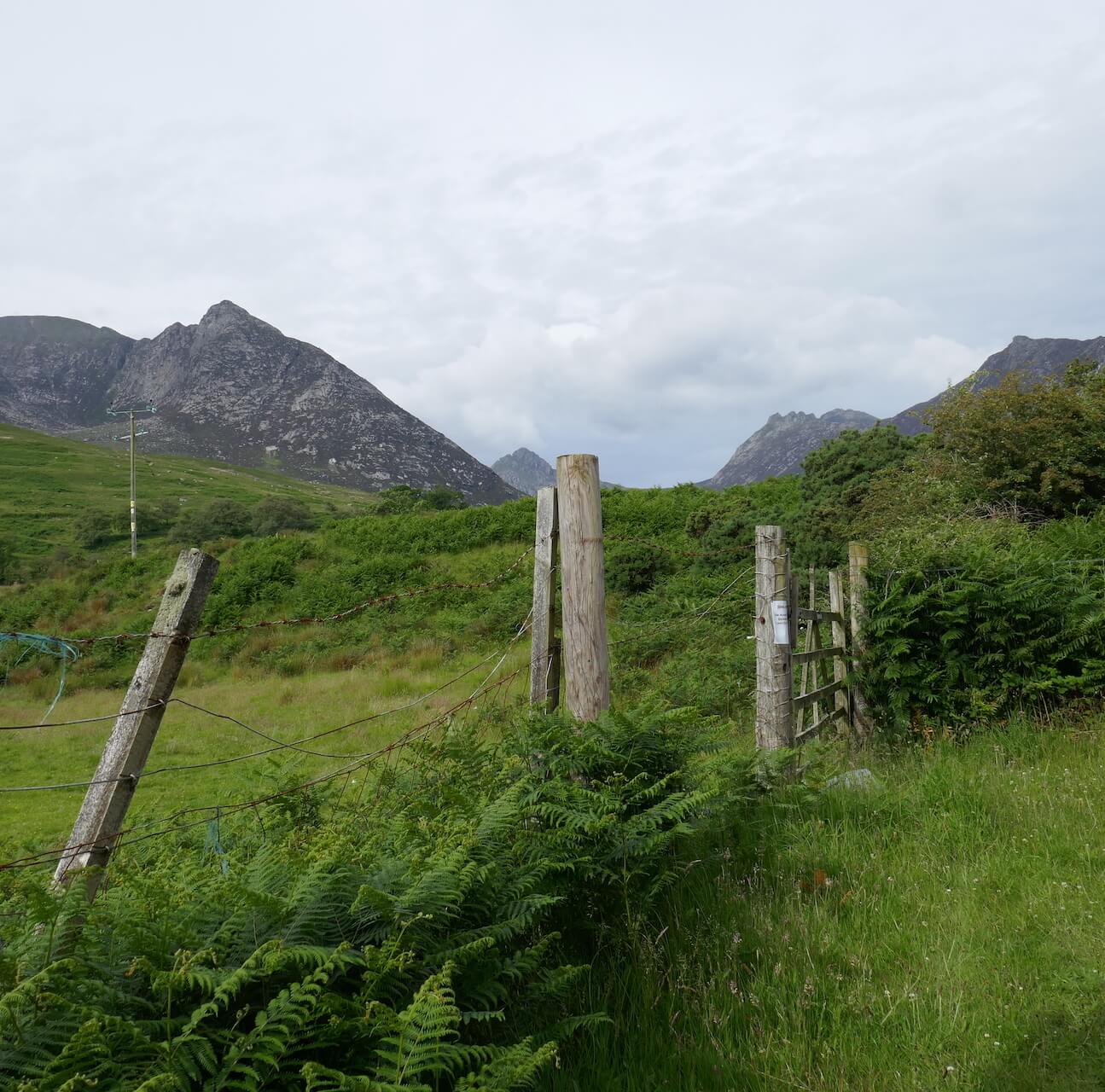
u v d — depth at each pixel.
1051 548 9.18
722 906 3.79
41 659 22.88
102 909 2.39
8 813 10.33
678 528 32.56
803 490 21.17
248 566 33.91
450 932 2.74
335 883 2.60
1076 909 3.75
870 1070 2.73
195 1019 1.96
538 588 5.11
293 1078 2.06
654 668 13.16
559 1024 2.65
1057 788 5.30
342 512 115.56
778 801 5.12
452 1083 2.42
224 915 2.46
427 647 22.34
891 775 5.93
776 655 5.98
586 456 4.75
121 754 2.99
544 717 4.43
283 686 19.75
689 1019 2.96
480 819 3.25
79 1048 1.79
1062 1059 2.78
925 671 7.25
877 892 4.01
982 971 3.29
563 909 3.51
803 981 3.24
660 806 3.82
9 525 85.38
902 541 10.62
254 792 5.41
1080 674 7.23
